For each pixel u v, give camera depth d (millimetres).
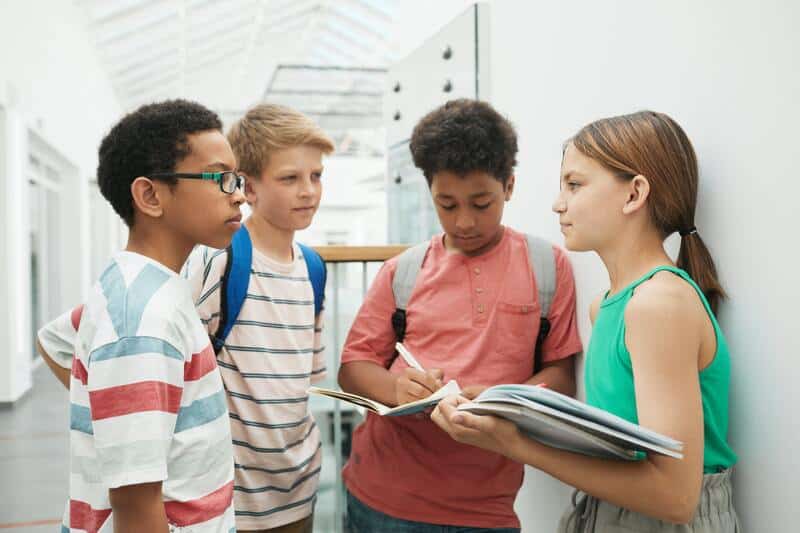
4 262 5914
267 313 1556
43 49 7676
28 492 3531
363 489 1675
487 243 1636
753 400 1144
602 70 1589
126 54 12727
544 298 1605
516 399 972
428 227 3418
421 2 3391
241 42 14820
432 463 1578
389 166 4035
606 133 1156
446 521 1562
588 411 922
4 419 5316
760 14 1096
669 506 987
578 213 1172
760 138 1104
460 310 1591
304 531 1681
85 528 1044
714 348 1081
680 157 1142
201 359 1075
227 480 1109
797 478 1054
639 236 1149
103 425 950
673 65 1324
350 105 11836
